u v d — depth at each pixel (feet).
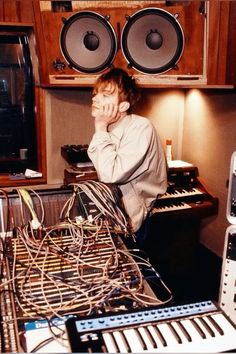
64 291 3.17
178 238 8.53
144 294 3.15
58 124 8.93
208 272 9.15
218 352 2.46
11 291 3.13
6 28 8.10
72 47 7.09
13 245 3.81
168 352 2.44
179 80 7.41
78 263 3.51
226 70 7.41
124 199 5.24
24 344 2.63
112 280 3.26
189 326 2.69
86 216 4.24
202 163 9.45
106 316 2.72
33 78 8.64
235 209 4.41
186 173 8.85
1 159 9.14
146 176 5.33
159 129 9.98
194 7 7.00
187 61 7.34
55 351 2.57
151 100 9.64
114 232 4.05
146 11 6.79
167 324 2.69
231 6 7.00
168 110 9.92
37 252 3.60
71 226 3.97
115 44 7.06
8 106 8.82
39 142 9.05
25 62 8.54
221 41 7.19
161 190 5.80
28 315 2.90
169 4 7.32
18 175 9.10
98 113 5.26
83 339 2.47
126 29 6.95
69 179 8.30
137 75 7.32
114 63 7.25
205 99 9.06
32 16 7.80
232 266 4.24
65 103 8.85
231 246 4.23
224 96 8.36
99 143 5.06
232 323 2.74
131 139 5.08
